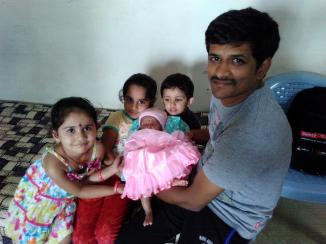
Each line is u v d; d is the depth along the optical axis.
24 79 1.63
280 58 1.44
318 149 1.12
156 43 1.44
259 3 1.30
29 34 1.47
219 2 1.30
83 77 1.58
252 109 0.73
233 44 0.67
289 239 1.29
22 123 1.53
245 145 0.71
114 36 1.44
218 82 0.72
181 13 1.35
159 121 1.12
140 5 1.34
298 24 1.33
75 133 0.94
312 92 1.21
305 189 1.05
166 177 0.92
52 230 1.03
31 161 1.30
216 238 0.89
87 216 1.04
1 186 1.17
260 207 0.84
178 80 1.17
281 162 0.75
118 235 0.99
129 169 0.95
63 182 0.97
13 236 1.03
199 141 1.21
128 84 1.17
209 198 0.79
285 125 0.75
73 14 1.39
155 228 0.99
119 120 1.22
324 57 1.42
